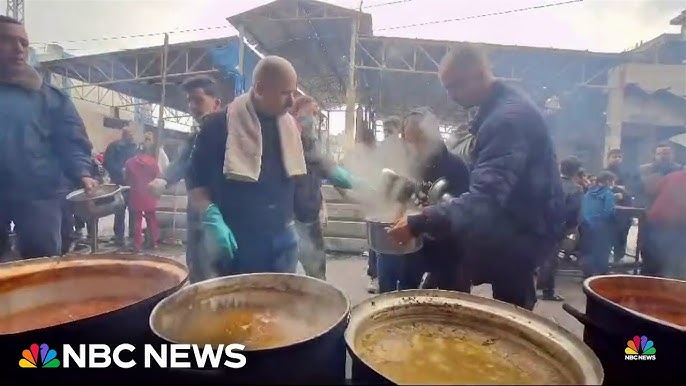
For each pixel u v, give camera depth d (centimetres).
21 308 125
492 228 157
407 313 121
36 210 213
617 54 342
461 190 203
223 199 181
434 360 102
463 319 120
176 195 429
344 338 100
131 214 402
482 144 153
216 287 124
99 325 96
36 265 137
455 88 163
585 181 366
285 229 191
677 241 335
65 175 222
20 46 201
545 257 167
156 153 400
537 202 156
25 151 207
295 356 85
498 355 105
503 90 160
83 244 424
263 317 119
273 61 172
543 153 153
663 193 339
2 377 90
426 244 197
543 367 99
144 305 105
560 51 338
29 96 207
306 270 262
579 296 329
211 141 179
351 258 401
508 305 121
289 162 181
